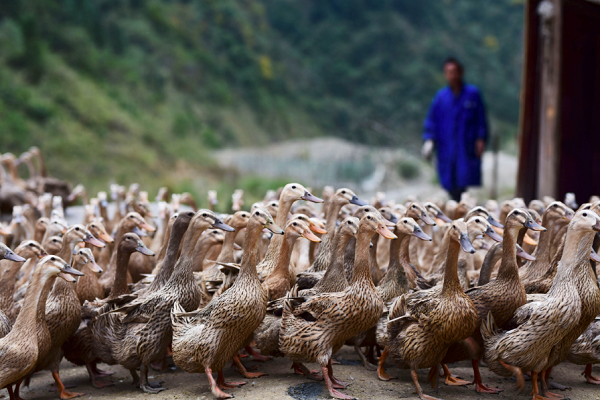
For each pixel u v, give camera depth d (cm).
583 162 1475
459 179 1552
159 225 1374
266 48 9225
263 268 827
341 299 648
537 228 658
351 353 819
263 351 733
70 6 5597
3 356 602
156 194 3594
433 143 1590
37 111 3866
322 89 9388
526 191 1444
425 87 9419
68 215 1634
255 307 652
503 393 671
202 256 846
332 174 4034
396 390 670
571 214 788
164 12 7631
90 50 5388
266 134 7175
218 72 7381
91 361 734
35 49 4428
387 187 4053
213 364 657
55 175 3525
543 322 612
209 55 7538
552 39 1310
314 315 655
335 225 875
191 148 4978
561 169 1455
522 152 1428
